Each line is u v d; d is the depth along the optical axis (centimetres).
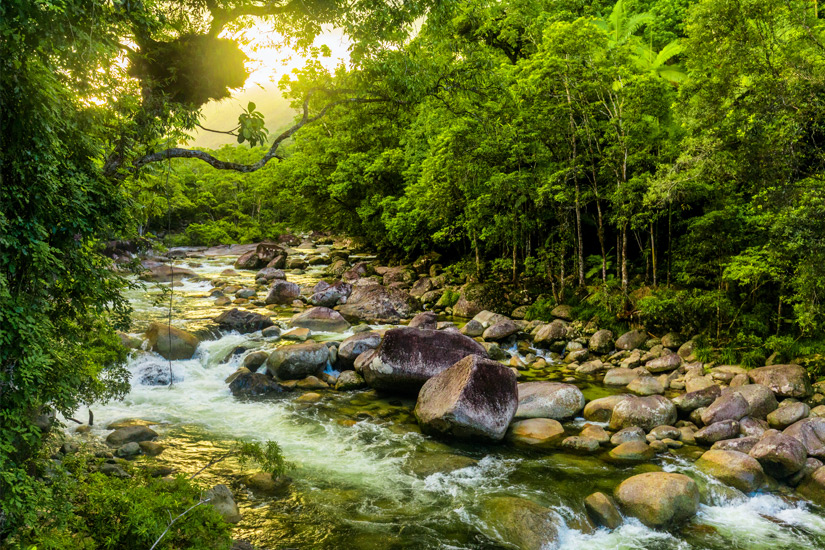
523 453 990
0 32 427
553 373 1541
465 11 979
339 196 3481
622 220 1809
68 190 518
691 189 1606
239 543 643
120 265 711
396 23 829
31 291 502
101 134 616
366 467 920
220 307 2241
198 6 714
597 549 709
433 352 1270
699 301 1567
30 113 461
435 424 1030
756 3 1201
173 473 864
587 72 1811
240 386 1295
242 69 695
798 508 820
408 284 2905
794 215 1171
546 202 2067
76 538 504
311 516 762
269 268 3506
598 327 1866
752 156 1227
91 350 712
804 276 1234
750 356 1405
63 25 479
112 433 976
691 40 1341
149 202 737
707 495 838
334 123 3378
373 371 1270
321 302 2370
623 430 1045
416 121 2403
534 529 721
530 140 1959
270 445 781
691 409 1166
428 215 2678
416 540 711
